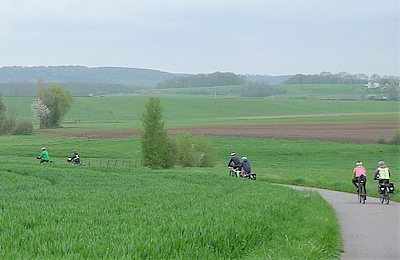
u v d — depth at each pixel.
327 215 24.72
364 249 17.78
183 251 12.98
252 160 92.38
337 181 51.66
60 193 32.25
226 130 124.56
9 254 11.98
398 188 41.81
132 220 18.09
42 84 146.75
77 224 17.22
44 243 13.45
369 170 75.12
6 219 18.34
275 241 16.59
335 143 102.31
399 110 175.25
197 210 20.98
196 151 83.06
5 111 128.12
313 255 14.71
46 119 143.25
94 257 11.77
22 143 108.50
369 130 118.25
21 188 36.31
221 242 14.57
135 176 51.56
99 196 30.45
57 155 93.31
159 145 75.81
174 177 51.75
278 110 183.50
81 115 178.50
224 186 41.38
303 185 53.03
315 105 191.88
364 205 33.25
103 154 94.88
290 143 104.06
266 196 30.42
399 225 23.83
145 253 12.40
